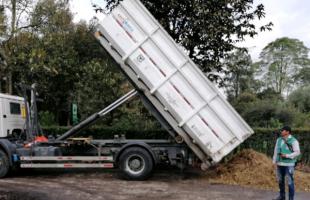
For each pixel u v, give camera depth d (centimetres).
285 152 805
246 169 1082
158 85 1007
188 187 972
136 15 1013
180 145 1083
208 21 1227
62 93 2566
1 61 2020
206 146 1000
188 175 1149
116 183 1020
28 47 2011
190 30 1281
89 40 2939
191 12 1251
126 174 1057
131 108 1884
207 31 1233
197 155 1032
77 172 1220
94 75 2105
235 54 1420
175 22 1314
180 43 1265
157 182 1039
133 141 1090
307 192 943
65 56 2388
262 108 2598
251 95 3409
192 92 1002
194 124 1004
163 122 1071
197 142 1008
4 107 1398
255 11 1309
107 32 1019
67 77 2472
